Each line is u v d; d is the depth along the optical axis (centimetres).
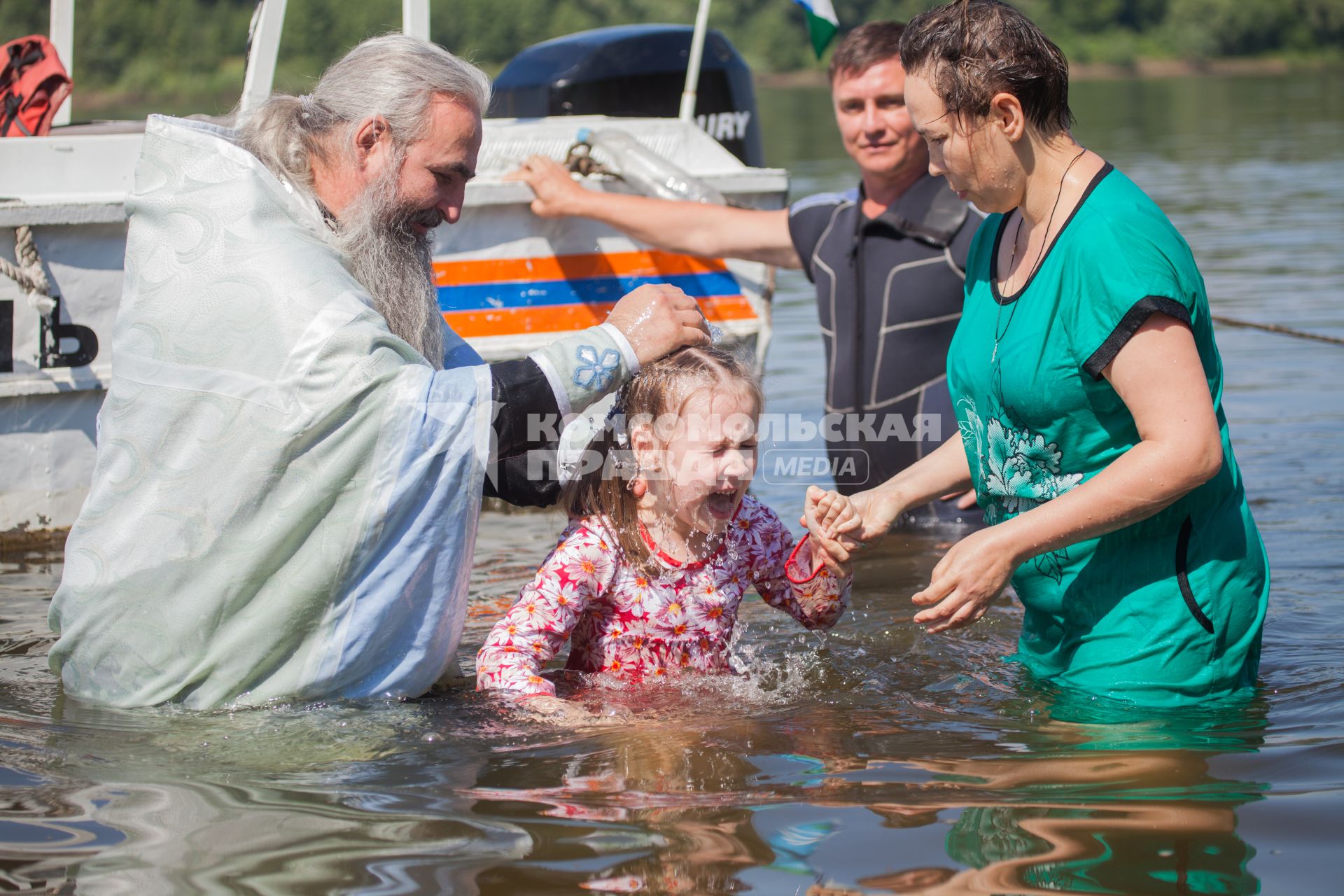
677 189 489
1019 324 261
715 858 191
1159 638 260
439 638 262
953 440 304
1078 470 262
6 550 415
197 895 183
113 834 202
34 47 449
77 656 264
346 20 3069
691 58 570
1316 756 227
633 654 290
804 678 284
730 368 278
